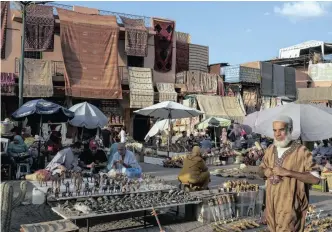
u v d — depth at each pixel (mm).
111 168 9219
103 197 6828
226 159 18250
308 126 9641
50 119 13438
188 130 26156
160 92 26172
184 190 8008
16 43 22234
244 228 6879
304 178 3725
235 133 22719
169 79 27656
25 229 5016
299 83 35406
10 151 10953
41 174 8250
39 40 22484
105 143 17594
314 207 8297
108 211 6141
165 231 6633
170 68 27719
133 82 25219
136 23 26359
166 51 27531
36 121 13375
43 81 22141
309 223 7027
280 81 32062
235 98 28547
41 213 7336
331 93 27797
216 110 27234
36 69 22094
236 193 7781
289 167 3820
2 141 10773
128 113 25422
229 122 22516
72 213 5965
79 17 24000
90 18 24422
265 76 30969
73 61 23375
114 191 7285
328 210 8438
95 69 23922
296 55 39375
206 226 7047
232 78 29953
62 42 23125
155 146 21922
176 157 16422
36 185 8023
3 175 10969
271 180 3924
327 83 34188
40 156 12320
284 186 3832
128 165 9195
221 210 7492
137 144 18797
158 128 20656
